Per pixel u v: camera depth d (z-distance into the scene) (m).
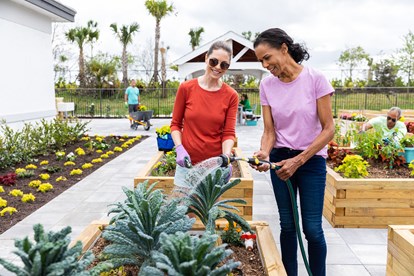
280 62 2.40
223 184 2.51
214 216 2.30
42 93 10.09
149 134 12.88
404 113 14.32
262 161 2.39
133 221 1.92
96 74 28.89
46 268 1.37
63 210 4.68
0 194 5.27
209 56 2.77
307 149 2.39
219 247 1.56
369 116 12.46
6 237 3.81
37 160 7.75
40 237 1.46
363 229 4.10
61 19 10.78
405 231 2.62
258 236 2.61
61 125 9.69
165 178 4.34
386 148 5.19
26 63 9.26
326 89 2.42
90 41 33.00
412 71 33.12
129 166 7.46
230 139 2.92
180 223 1.95
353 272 3.13
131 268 2.28
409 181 4.04
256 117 18.03
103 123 17.52
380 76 33.81
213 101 2.88
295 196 2.67
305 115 2.47
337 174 4.34
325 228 4.14
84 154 8.66
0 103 8.20
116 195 5.36
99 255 2.25
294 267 2.69
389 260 2.76
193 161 2.97
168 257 1.58
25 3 8.74
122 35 32.78
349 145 7.14
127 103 15.08
